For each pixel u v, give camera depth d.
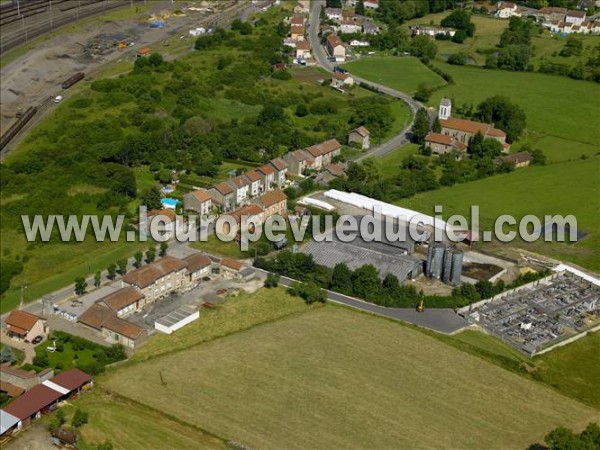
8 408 159.62
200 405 165.62
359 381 175.25
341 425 160.88
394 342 190.75
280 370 178.38
